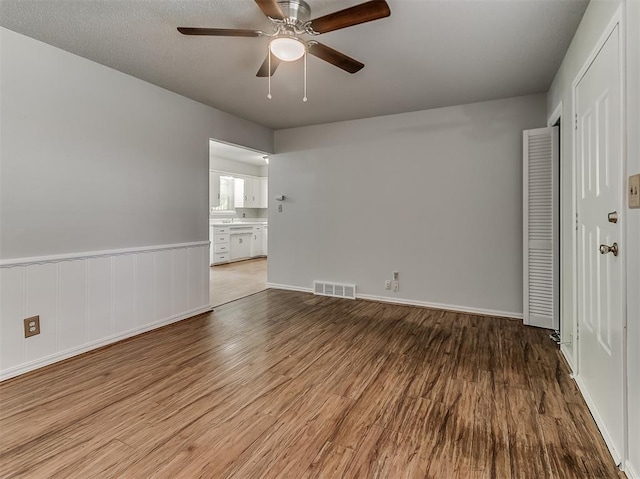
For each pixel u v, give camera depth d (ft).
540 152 10.46
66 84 8.39
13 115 7.48
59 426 5.79
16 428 5.73
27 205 7.75
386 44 7.87
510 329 10.64
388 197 13.78
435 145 12.82
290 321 11.55
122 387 7.11
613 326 5.20
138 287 10.22
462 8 6.48
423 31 7.29
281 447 5.28
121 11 6.75
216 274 20.48
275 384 7.25
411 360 8.41
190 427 5.78
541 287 10.69
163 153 10.90
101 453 5.13
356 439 5.46
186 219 11.77
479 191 12.17
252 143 14.83
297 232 15.94
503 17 6.79
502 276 11.94
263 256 28.35
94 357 8.61
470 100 11.82
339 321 11.53
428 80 10.03
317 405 6.45
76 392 6.91
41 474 4.71
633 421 4.47
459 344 9.43
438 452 5.15
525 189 10.75
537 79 9.94
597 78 5.92
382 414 6.15
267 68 7.79
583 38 6.75
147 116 10.36
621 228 4.88
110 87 9.34
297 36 6.68
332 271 15.15
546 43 7.81
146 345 9.42
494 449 5.20
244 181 27.17
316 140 15.24
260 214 29.71
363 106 12.48
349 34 7.41
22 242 7.67
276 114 13.55
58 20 7.06
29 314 7.78
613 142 5.22
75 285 8.66
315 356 8.68
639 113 4.36
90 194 8.96
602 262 5.74
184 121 11.59
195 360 8.45
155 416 6.10
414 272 13.42
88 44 8.05
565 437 5.46
